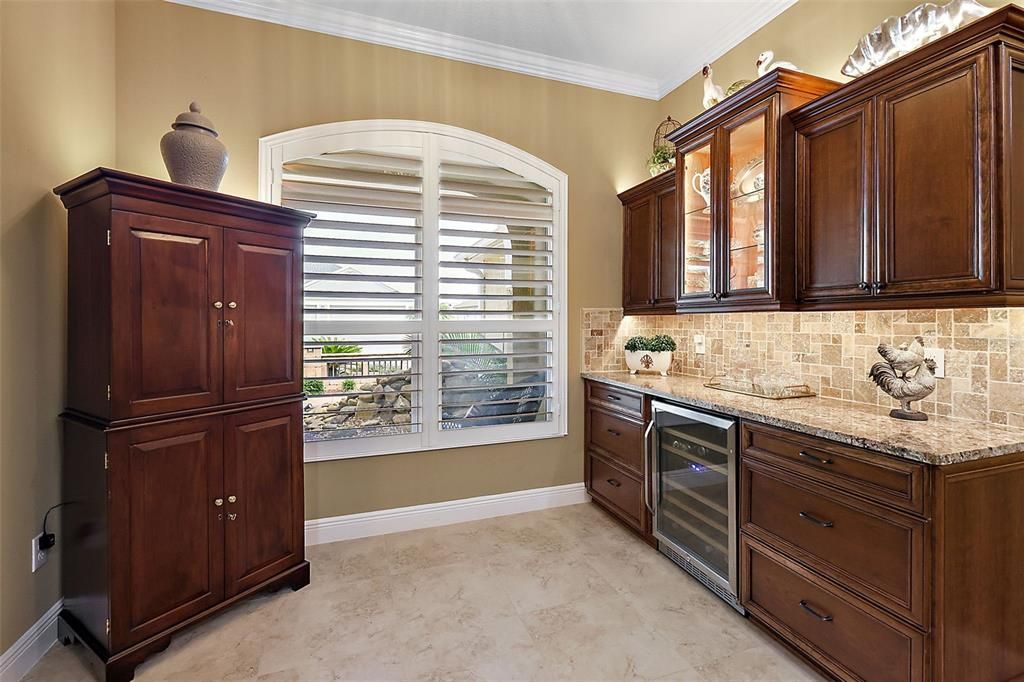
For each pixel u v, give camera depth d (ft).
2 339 5.74
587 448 11.51
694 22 9.57
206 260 6.68
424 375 10.07
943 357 6.44
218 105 8.68
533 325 11.07
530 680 5.84
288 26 9.12
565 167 11.25
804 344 8.34
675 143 9.41
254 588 7.26
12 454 5.85
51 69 6.55
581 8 9.14
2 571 5.67
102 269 5.90
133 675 5.90
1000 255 4.91
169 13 8.42
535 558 8.84
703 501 7.73
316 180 9.26
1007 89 4.93
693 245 9.13
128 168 8.16
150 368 6.13
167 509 6.30
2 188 5.75
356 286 9.59
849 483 5.45
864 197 6.17
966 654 4.85
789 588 6.23
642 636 6.65
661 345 10.77
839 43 7.87
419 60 9.99
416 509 10.17
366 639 6.60
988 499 4.97
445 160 10.18
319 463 9.45
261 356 7.36
